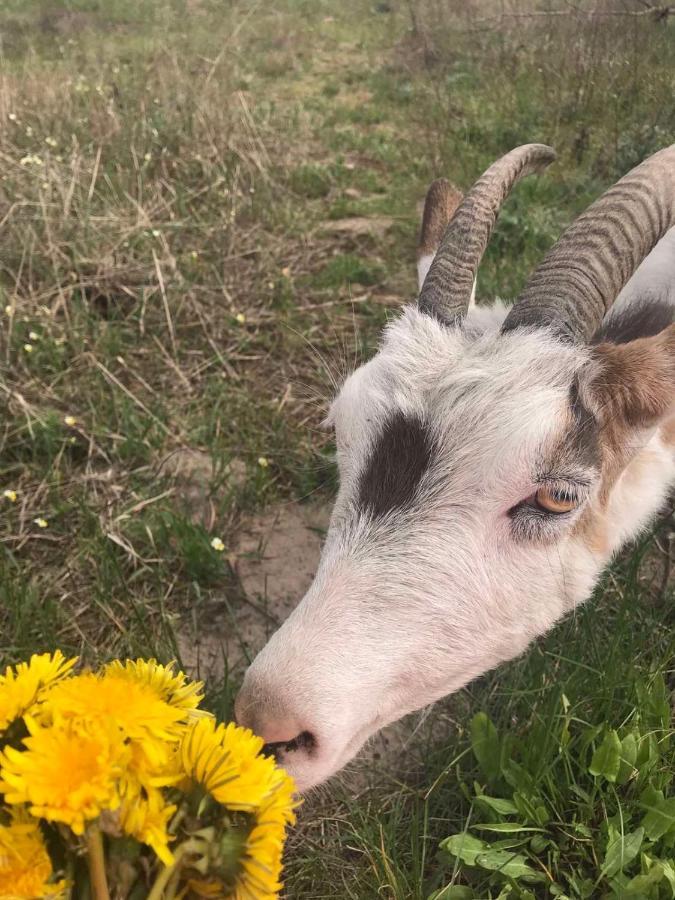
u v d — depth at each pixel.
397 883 0.37
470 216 0.43
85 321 0.79
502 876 0.37
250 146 1.21
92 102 1.25
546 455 0.36
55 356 0.75
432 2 1.81
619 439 0.38
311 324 0.85
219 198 1.04
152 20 2.35
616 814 0.39
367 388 0.40
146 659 0.49
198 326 0.83
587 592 0.42
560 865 0.38
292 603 0.56
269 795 0.17
